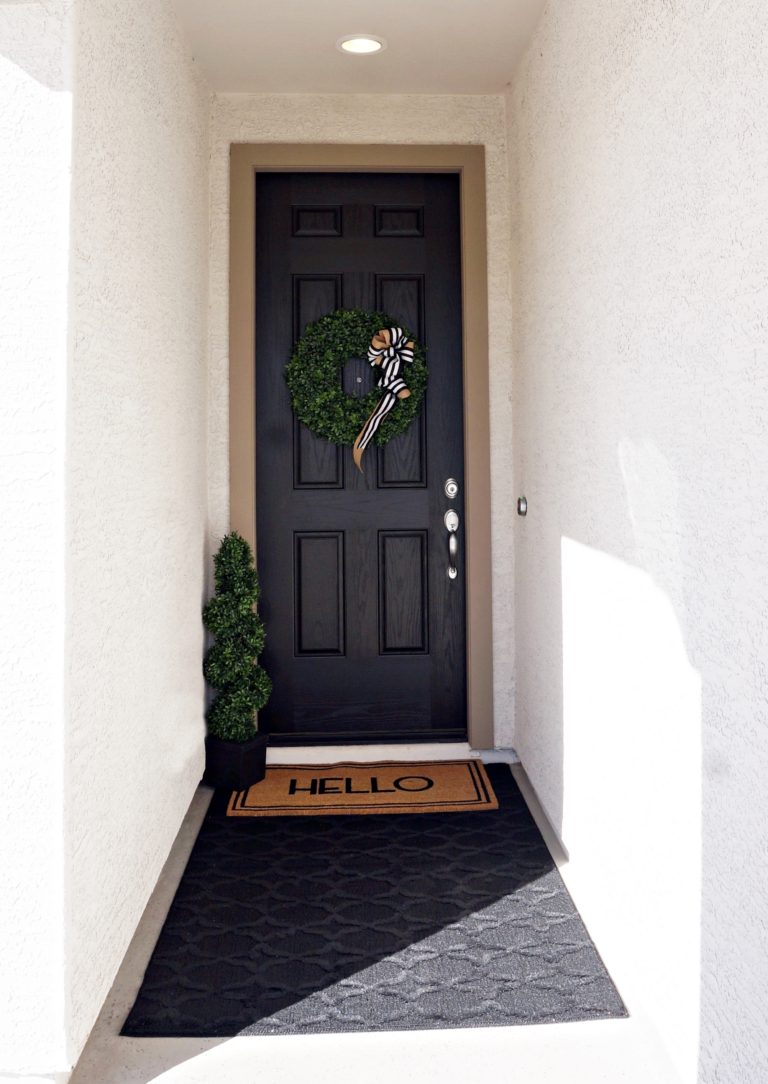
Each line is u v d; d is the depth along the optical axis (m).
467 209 3.70
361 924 2.44
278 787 3.46
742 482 1.46
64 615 1.67
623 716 2.15
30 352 1.67
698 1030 1.68
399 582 3.84
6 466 1.67
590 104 2.40
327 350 3.71
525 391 3.40
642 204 1.96
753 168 1.40
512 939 2.36
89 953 1.81
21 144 1.67
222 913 2.51
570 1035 1.96
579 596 2.58
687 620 1.71
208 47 3.21
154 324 2.46
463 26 3.10
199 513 3.33
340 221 3.80
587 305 2.45
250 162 3.65
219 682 3.42
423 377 3.77
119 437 2.05
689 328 1.69
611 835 2.26
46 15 1.67
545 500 3.06
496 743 3.77
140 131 2.29
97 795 1.87
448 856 2.86
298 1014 2.04
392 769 3.65
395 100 3.68
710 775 1.60
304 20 3.03
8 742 1.67
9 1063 1.69
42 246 1.67
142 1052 1.91
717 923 1.58
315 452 3.81
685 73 1.69
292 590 3.81
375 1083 1.81
